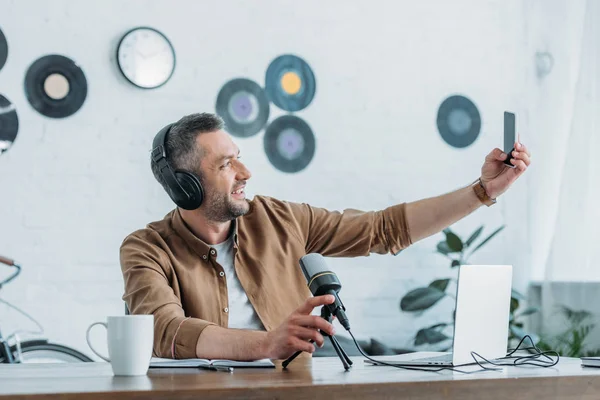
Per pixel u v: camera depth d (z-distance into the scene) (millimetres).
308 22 3699
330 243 2053
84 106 3352
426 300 3662
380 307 3713
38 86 3301
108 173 3369
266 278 1898
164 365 1361
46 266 3266
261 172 3574
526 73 4000
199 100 3504
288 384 1021
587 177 3684
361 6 3789
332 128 3699
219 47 3553
